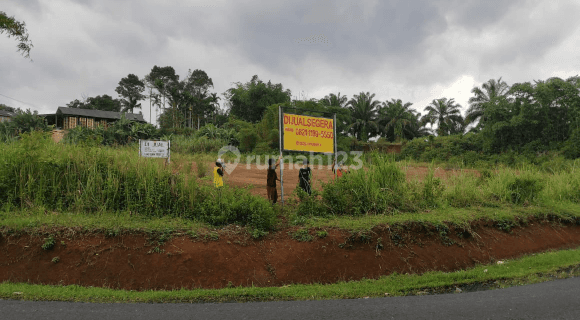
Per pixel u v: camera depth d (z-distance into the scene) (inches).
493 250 295.9
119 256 231.5
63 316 162.9
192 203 298.5
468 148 1285.7
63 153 327.6
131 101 2972.4
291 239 267.6
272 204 325.1
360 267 251.8
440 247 281.0
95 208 297.7
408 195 354.3
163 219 280.4
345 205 325.4
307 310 179.2
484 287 226.4
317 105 1368.1
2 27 582.9
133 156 347.3
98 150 339.9
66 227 244.4
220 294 204.8
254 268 240.8
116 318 162.6
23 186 299.7
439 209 339.3
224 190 312.2
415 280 233.9
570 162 837.2
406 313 172.6
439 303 189.3
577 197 473.7
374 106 2188.7
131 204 297.0
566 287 215.3
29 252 227.1
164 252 237.5
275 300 200.7
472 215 326.0
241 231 268.8
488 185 440.8
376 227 277.6
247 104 1838.1
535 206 390.6
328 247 259.6
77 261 225.6
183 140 1181.1
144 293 204.1
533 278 239.9
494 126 1184.8
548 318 162.1
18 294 191.3
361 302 194.1
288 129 342.0
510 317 163.9
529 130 1144.2
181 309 180.1
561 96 1145.4
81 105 2989.7
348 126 1686.8
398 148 1473.9
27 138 320.2
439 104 2074.3
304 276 241.8
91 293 198.5
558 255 293.4
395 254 264.8
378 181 354.9
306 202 327.0
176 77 3117.6
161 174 318.7
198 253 240.2
